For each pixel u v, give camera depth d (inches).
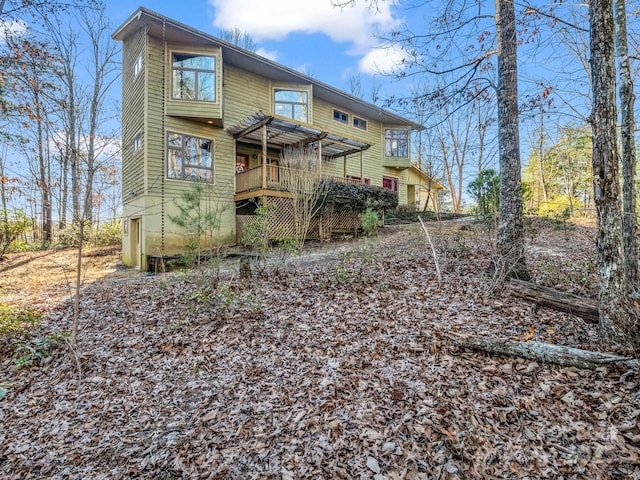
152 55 397.1
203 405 118.0
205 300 201.2
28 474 92.2
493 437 91.7
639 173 378.3
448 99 246.2
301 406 112.2
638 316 129.4
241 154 528.1
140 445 100.7
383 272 252.5
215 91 418.0
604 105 133.6
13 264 442.0
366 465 86.7
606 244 135.7
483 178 357.1
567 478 78.5
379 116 667.4
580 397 103.3
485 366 123.7
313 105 572.7
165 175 405.4
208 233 415.8
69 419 115.0
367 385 119.6
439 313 174.4
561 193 788.6
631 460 81.0
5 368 150.1
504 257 200.7
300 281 251.1
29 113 319.9
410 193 811.4
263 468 88.8
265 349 153.3
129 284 301.1
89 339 175.5
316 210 444.1
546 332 145.6
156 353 157.0
